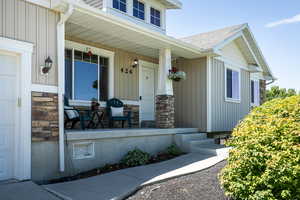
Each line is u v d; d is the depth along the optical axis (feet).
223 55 29.89
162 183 13.99
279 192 9.64
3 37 13.44
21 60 14.08
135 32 20.27
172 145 23.15
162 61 25.04
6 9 13.66
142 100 29.25
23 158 13.73
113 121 25.21
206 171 16.29
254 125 11.31
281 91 93.09
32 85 14.46
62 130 15.47
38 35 14.90
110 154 18.34
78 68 23.24
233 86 32.04
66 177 15.48
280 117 11.34
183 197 11.92
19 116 13.87
